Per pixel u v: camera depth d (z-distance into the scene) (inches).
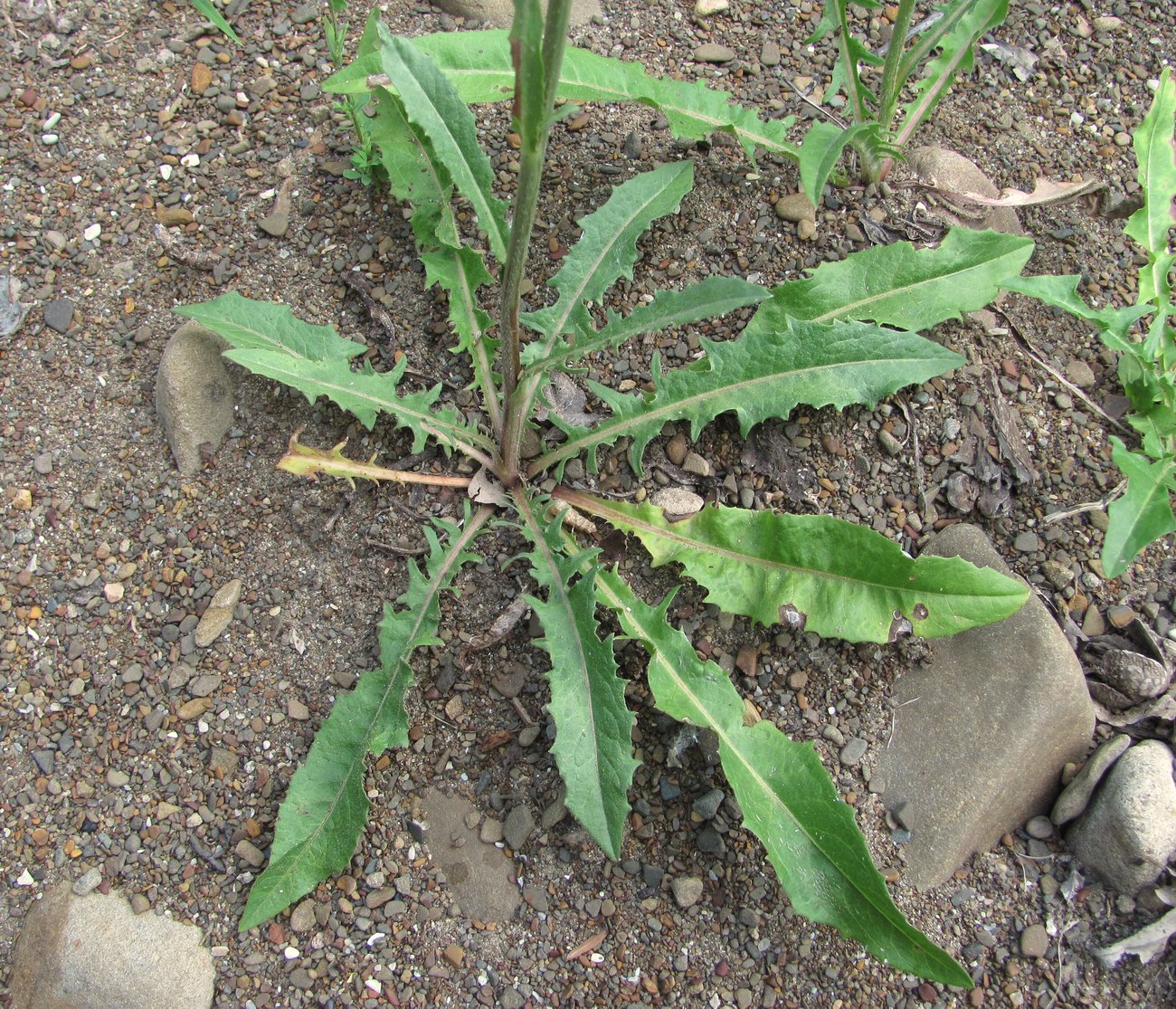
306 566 18.1
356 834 16.0
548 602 16.5
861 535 16.8
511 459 17.8
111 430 18.9
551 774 17.2
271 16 21.9
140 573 18.1
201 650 17.7
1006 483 18.7
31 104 21.0
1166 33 22.5
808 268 19.7
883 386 17.5
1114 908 17.0
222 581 18.1
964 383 19.2
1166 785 16.5
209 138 20.7
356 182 20.2
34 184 20.4
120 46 21.6
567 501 18.2
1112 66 22.2
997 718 17.2
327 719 16.4
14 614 17.9
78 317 19.5
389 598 17.9
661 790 17.2
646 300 19.4
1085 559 18.5
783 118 21.0
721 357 17.8
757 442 18.7
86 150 20.6
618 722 15.7
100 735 17.4
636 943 16.6
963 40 20.2
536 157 14.1
